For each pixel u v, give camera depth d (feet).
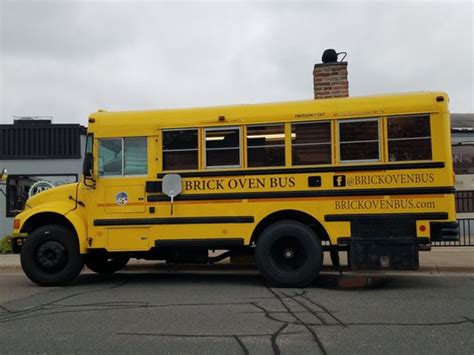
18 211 53.62
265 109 28.48
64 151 54.54
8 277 35.29
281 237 27.78
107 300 25.23
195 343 17.56
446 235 26.35
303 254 27.71
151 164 29.25
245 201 28.30
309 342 17.49
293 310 22.35
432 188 26.63
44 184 54.29
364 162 27.32
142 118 29.55
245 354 16.34
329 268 34.73
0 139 54.54
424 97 27.07
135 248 29.01
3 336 18.79
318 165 27.73
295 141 28.07
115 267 35.35
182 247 29.22
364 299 24.77
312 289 27.73
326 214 27.50
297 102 28.35
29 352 16.87
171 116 29.32
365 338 17.92
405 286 28.76
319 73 42.29
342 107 27.73
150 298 25.61
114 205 29.37
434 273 33.83
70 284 30.91
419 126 26.99
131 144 29.58
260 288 28.25
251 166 28.40
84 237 29.55
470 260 36.70
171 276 34.17
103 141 29.78
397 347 16.85
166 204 28.94
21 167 54.49
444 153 26.66
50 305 24.23
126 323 20.42
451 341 17.48
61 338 18.42
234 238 28.30
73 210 30.01
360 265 27.04
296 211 28.02
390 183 26.99
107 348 17.15
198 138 28.96
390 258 26.78
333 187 27.50
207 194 28.63
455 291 26.99
